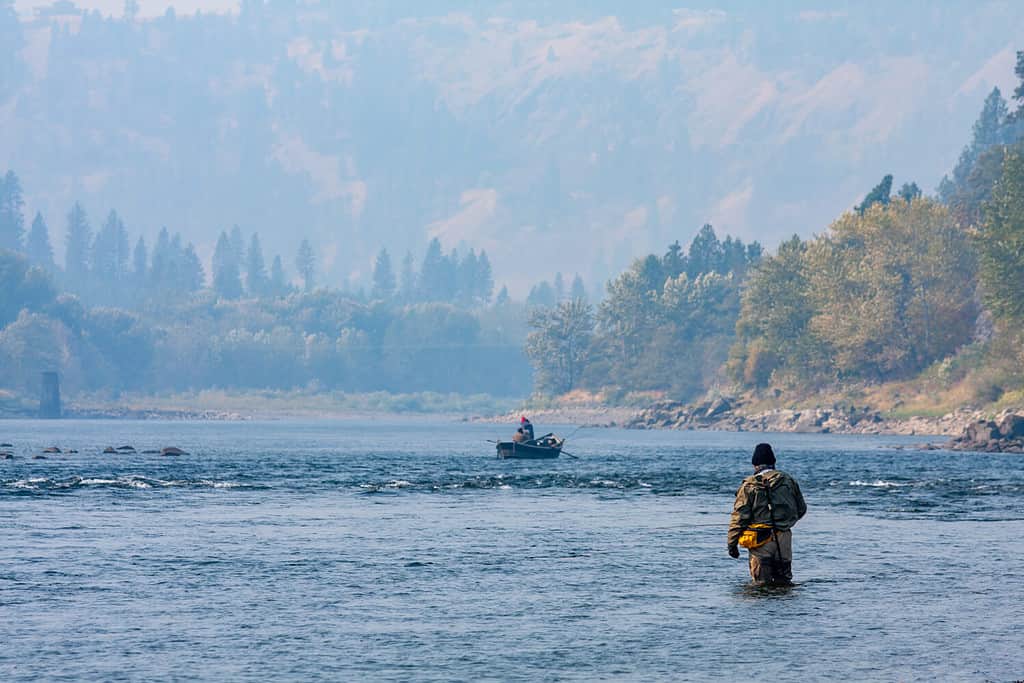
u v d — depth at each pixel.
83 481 150.88
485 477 171.50
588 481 163.12
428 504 122.81
